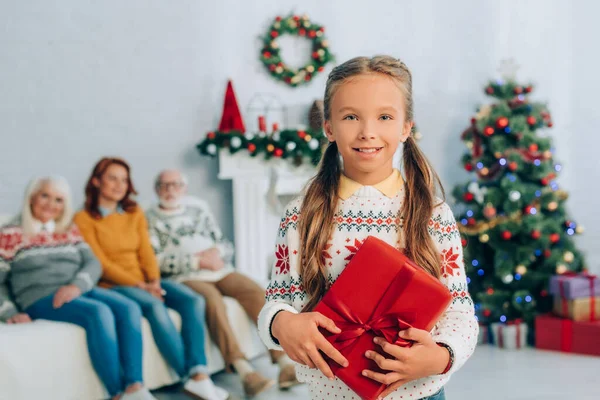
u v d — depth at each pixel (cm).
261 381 321
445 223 131
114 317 303
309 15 535
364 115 122
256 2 521
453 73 562
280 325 121
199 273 368
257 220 484
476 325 126
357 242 130
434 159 557
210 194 507
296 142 466
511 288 438
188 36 497
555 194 439
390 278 119
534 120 440
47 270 311
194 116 501
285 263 134
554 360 393
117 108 469
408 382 124
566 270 432
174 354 319
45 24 439
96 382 297
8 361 271
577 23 532
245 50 518
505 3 557
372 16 549
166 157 491
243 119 514
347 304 121
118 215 346
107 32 464
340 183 134
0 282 311
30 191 316
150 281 339
